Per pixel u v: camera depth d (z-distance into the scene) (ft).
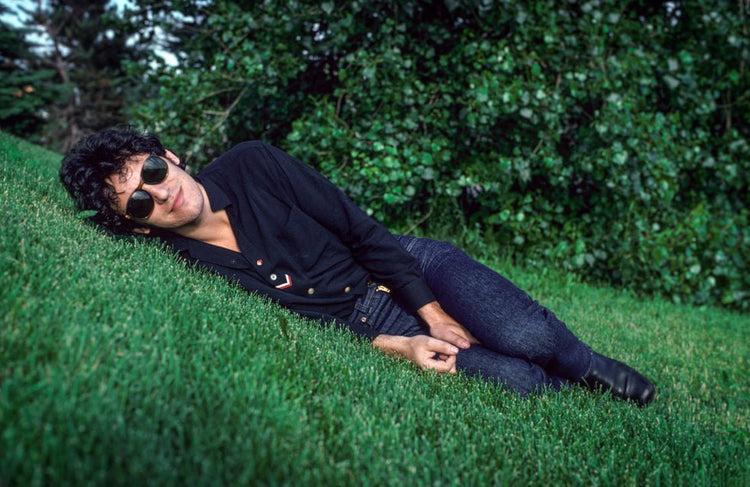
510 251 19.04
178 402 4.29
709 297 20.44
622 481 5.21
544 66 17.89
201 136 19.56
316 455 4.31
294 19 17.37
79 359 4.26
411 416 5.38
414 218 19.40
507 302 7.41
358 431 4.88
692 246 19.40
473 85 17.12
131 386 4.24
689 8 19.24
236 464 3.86
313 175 7.85
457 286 7.63
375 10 16.98
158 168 6.95
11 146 14.03
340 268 7.93
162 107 19.25
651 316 16.37
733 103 20.21
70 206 8.85
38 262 5.44
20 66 62.18
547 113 17.17
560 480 5.01
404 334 8.05
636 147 17.63
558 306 15.47
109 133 7.07
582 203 19.03
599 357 8.00
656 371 10.45
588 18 17.58
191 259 7.73
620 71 17.33
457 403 6.22
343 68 18.54
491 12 17.21
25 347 4.19
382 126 17.52
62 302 4.99
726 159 19.93
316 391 5.47
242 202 7.62
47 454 3.37
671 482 5.22
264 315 6.85
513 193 18.58
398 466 4.55
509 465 5.02
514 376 7.17
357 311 8.14
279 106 19.86
